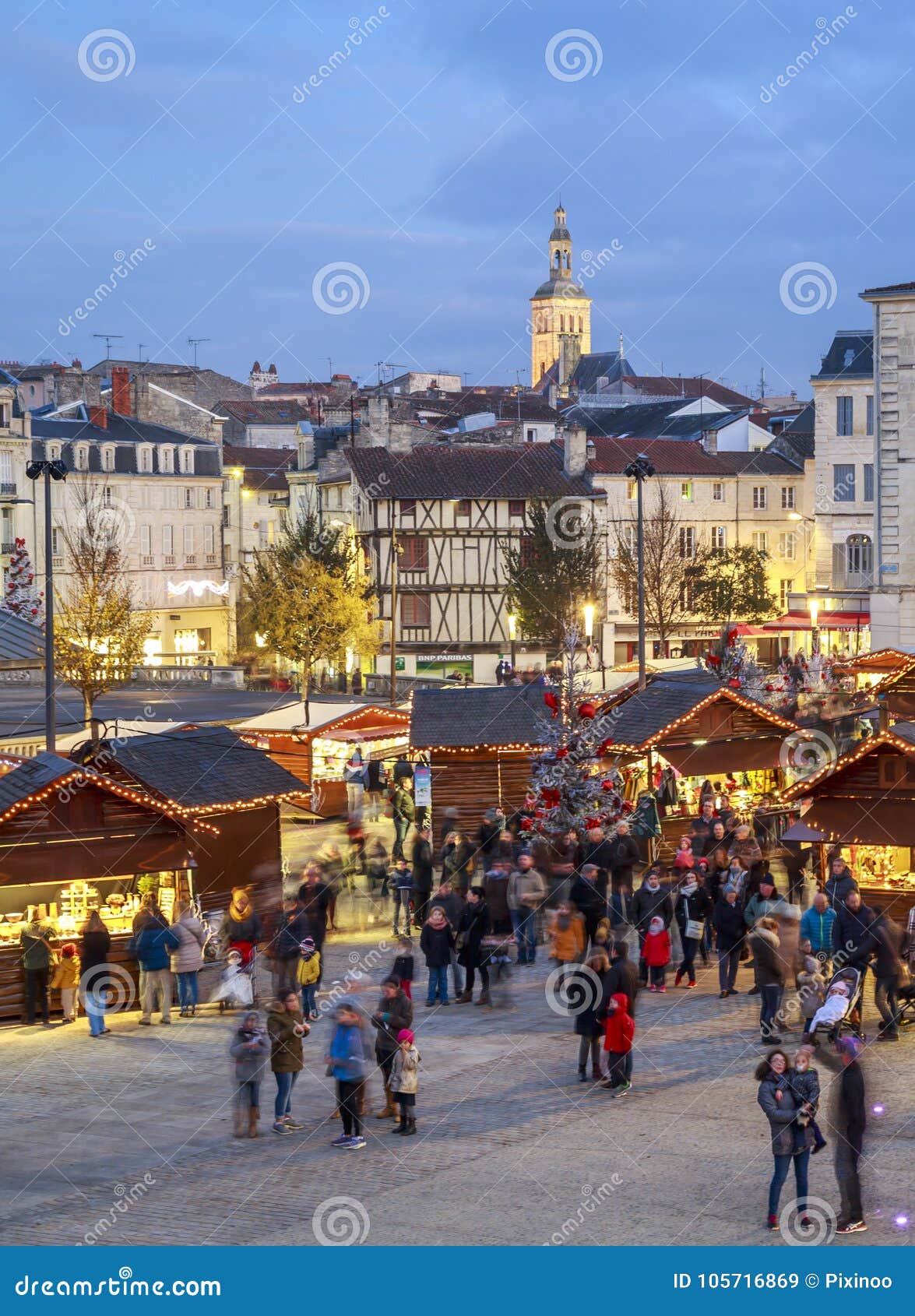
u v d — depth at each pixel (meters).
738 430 91.50
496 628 77.00
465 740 35.38
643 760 33.28
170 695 64.06
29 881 23.77
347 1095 17.39
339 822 40.47
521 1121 18.23
